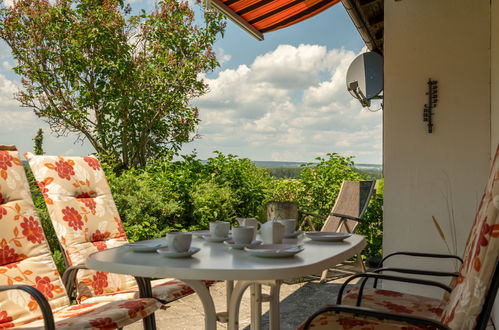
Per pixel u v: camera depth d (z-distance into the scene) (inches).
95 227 118.6
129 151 354.6
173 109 361.1
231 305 86.7
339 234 105.4
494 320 139.2
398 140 169.5
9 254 93.0
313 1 188.4
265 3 174.9
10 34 334.0
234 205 241.1
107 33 335.9
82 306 98.2
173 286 111.8
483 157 157.9
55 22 338.6
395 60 169.9
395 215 169.8
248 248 79.7
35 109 343.6
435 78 164.1
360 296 92.2
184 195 214.7
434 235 164.2
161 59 344.5
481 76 158.4
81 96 343.9
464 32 160.6
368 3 236.8
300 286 195.2
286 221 105.9
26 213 100.3
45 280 97.3
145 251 82.3
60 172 117.2
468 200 159.8
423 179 165.8
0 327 82.9
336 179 270.1
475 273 55.6
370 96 276.8
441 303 94.5
